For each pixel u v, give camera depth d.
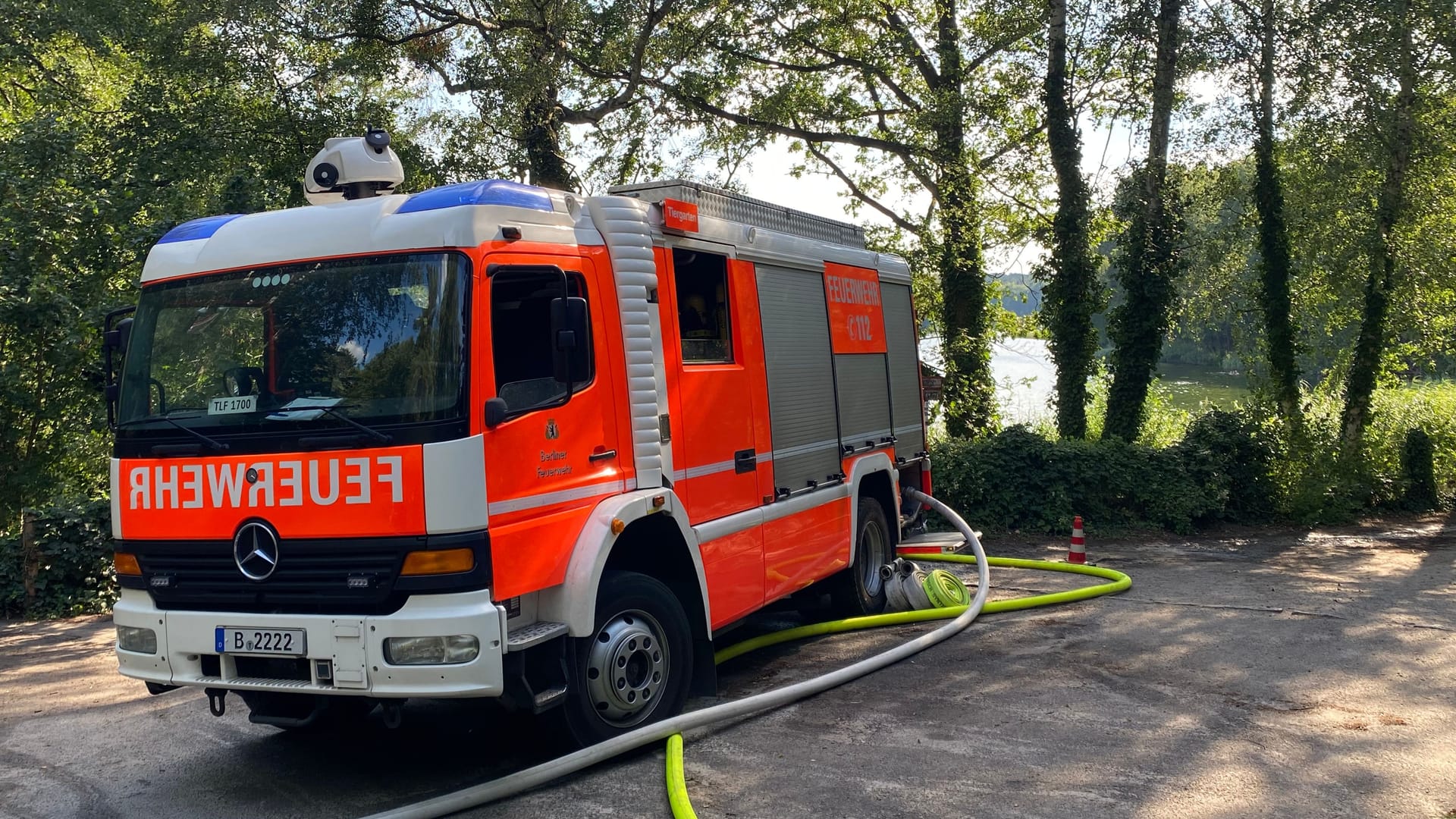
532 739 5.44
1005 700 6.43
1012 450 15.40
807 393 7.88
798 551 7.55
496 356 4.88
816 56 22.28
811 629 8.26
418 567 4.50
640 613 5.68
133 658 5.02
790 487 7.50
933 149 20.53
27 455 12.62
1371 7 16.08
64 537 10.44
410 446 4.54
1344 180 18.47
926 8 22.22
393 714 4.82
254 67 16.47
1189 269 20.17
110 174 13.77
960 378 20.88
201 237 5.32
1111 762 5.27
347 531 4.60
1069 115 18.00
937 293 22.91
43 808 5.11
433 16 18.30
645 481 5.78
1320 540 14.89
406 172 17.52
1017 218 20.67
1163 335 17.77
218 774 5.55
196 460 4.89
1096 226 18.70
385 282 4.80
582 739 5.31
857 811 4.68
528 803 4.88
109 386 5.42
